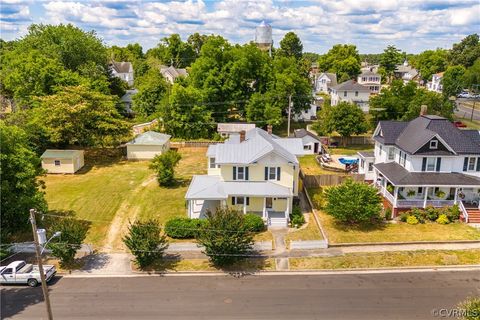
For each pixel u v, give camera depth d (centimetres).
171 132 7162
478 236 3584
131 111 9006
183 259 3325
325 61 15338
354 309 2639
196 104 7094
